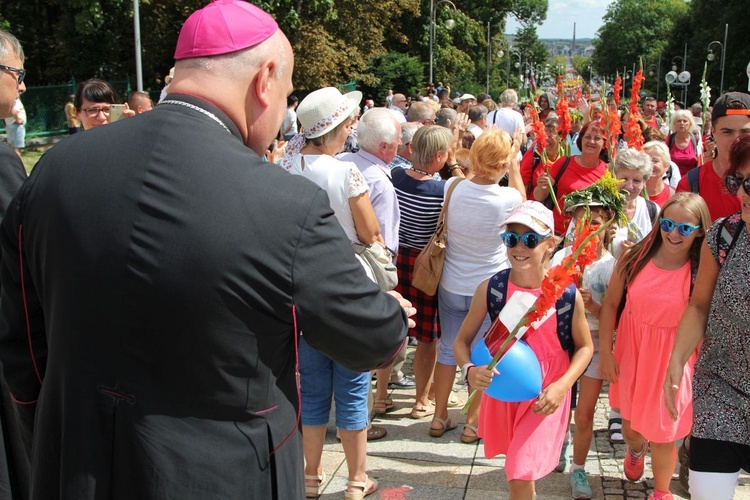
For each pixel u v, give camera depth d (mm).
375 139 4082
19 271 1727
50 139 23359
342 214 3430
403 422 4594
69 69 26969
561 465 3906
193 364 1521
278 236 1534
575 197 3613
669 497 3377
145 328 1508
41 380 1842
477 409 4215
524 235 2943
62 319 1560
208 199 1512
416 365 4621
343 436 3512
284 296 1554
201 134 1581
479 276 4129
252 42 1666
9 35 2898
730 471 2676
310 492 3633
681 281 3189
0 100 2863
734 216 2754
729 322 2646
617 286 3418
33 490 1670
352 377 3449
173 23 27734
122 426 1528
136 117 1649
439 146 4461
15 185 2613
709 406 2699
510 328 2877
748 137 2646
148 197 1520
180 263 1487
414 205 4434
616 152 4555
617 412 4301
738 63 54094
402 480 3805
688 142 7664
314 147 3564
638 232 4023
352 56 33875
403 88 37750
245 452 1588
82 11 24750
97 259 1513
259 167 1588
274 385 1643
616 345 3500
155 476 1520
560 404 2961
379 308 1704
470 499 3615
